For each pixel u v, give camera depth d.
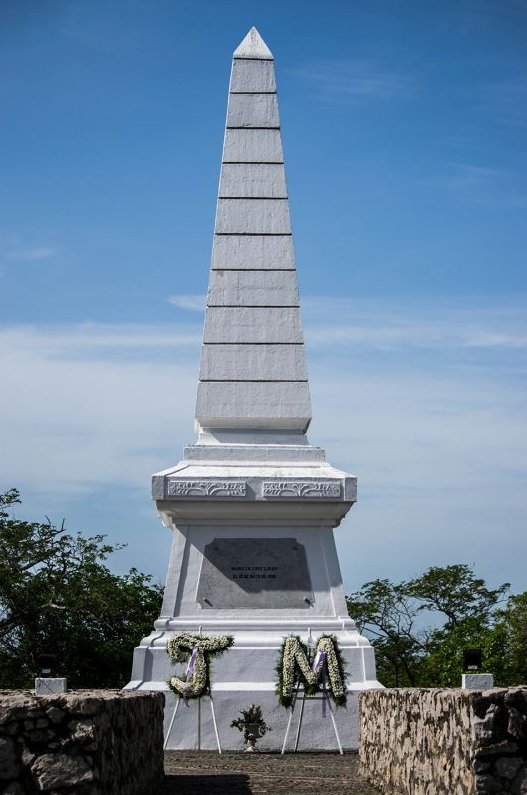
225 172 26.67
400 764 13.48
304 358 25.62
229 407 25.27
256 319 25.80
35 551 35.31
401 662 43.38
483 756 9.90
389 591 42.50
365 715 16.53
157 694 15.29
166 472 23.88
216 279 25.98
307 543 24.05
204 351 25.58
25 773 9.97
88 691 13.66
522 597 38.00
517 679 36.38
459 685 36.72
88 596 34.06
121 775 11.47
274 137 26.92
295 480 23.75
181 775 16.72
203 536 24.00
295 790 14.76
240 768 18.11
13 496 36.00
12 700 10.12
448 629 41.72
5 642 34.78
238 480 23.69
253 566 23.83
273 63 27.36
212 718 22.30
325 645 22.25
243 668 22.84
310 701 22.38
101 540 36.03
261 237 26.30
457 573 42.28
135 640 34.91
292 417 25.25
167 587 23.70
